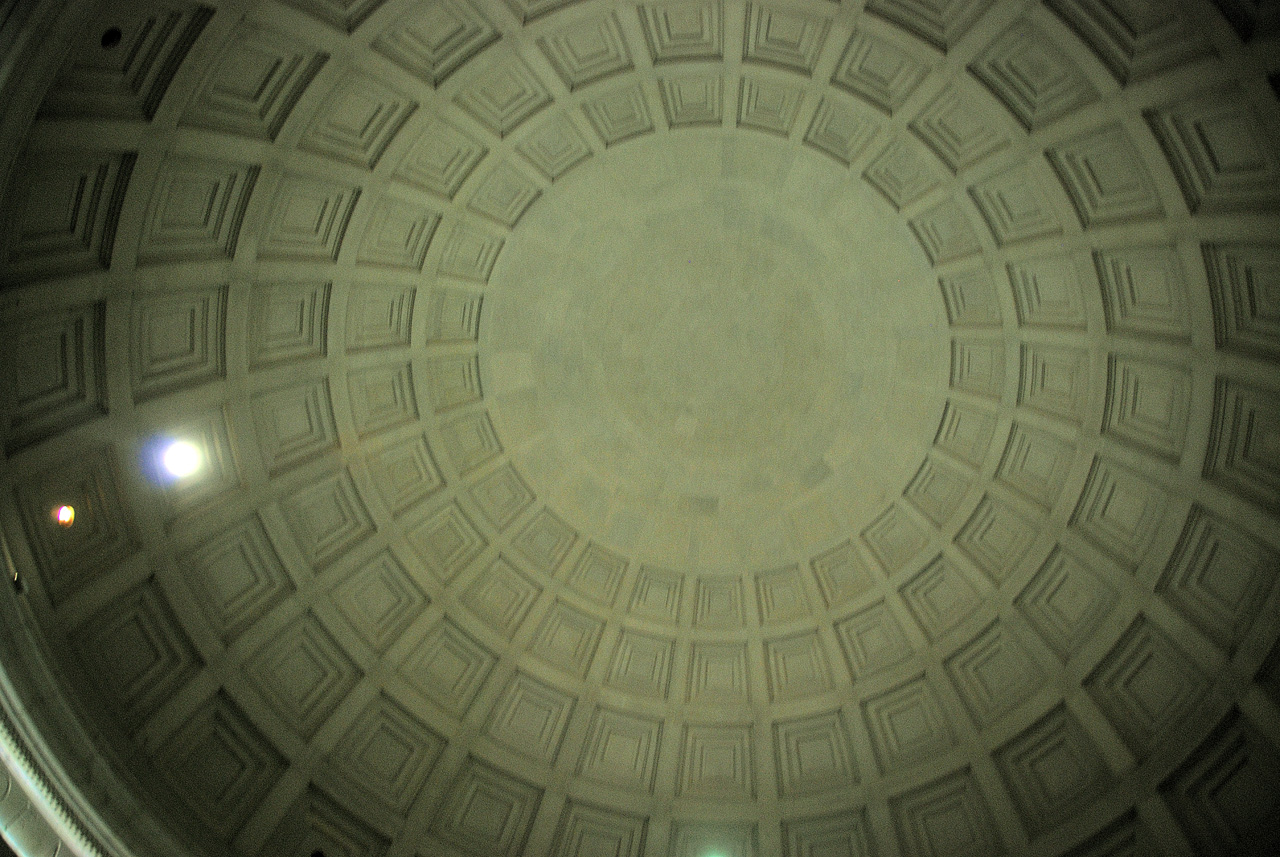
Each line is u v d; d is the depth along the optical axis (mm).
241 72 14867
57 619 14469
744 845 20719
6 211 12750
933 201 19297
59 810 12703
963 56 16219
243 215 16453
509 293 21625
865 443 23094
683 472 24109
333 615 19656
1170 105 14867
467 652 21641
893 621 22250
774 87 18188
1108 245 17266
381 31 15562
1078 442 19359
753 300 22812
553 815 20688
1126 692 18562
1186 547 17781
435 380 21312
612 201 20844
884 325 21984
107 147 13727
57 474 14672
